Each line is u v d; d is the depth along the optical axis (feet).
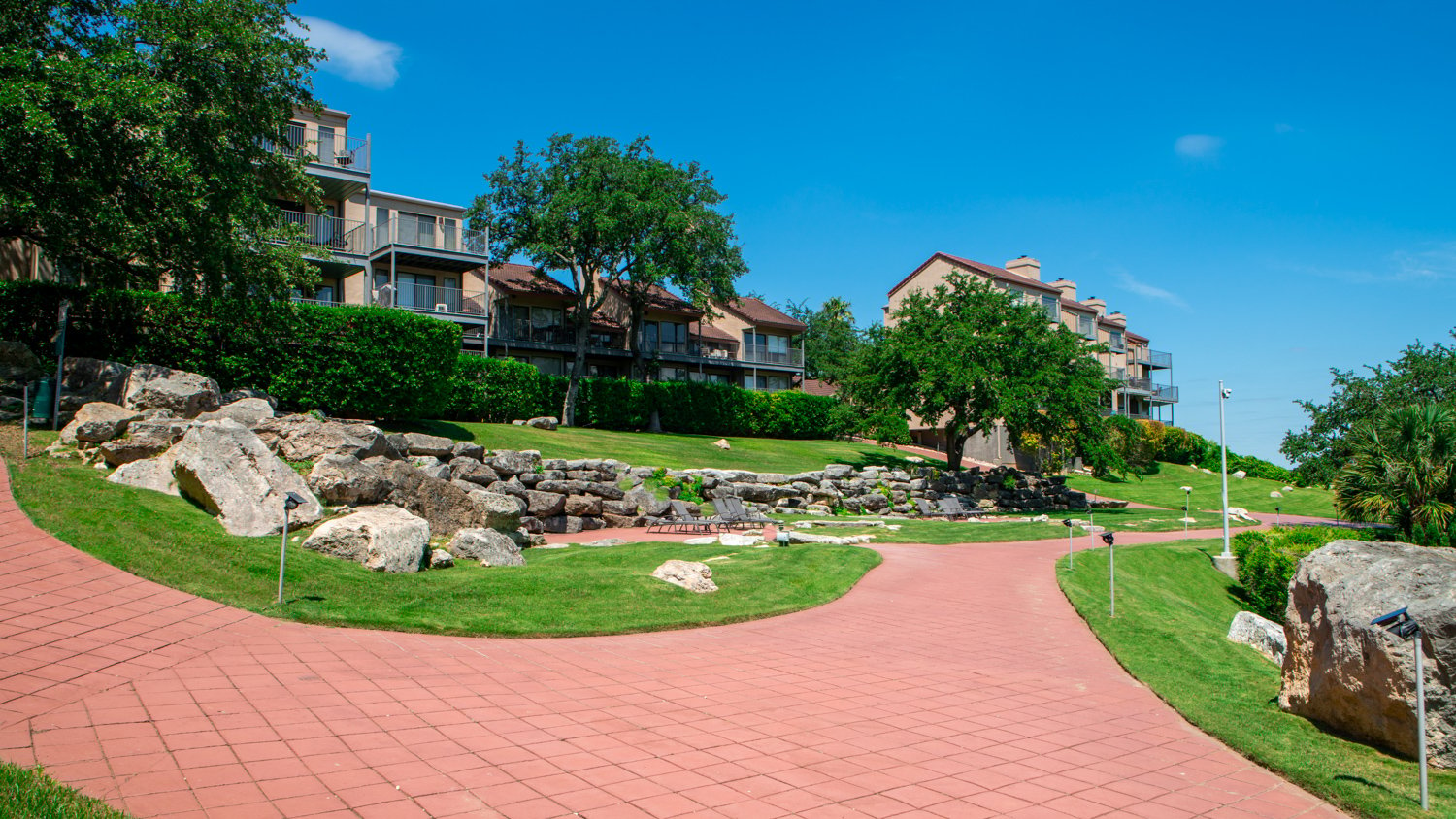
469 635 30.48
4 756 16.42
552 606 35.04
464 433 88.48
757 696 25.52
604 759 19.11
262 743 18.31
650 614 35.50
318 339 72.79
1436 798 19.08
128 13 55.06
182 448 39.09
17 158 47.24
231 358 67.82
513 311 170.19
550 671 26.81
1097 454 122.01
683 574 40.91
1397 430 76.43
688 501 76.18
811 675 28.43
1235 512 124.47
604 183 143.13
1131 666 31.19
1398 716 21.89
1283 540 76.54
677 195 149.89
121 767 16.44
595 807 16.26
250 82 61.31
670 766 18.95
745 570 46.09
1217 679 29.58
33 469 38.91
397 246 124.36
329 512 41.34
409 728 20.21
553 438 101.65
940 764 20.26
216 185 57.47
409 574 36.35
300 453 47.98
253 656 24.91
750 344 213.87
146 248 58.13
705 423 159.12
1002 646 34.65
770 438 172.35
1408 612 21.91
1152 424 205.05
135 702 20.22
